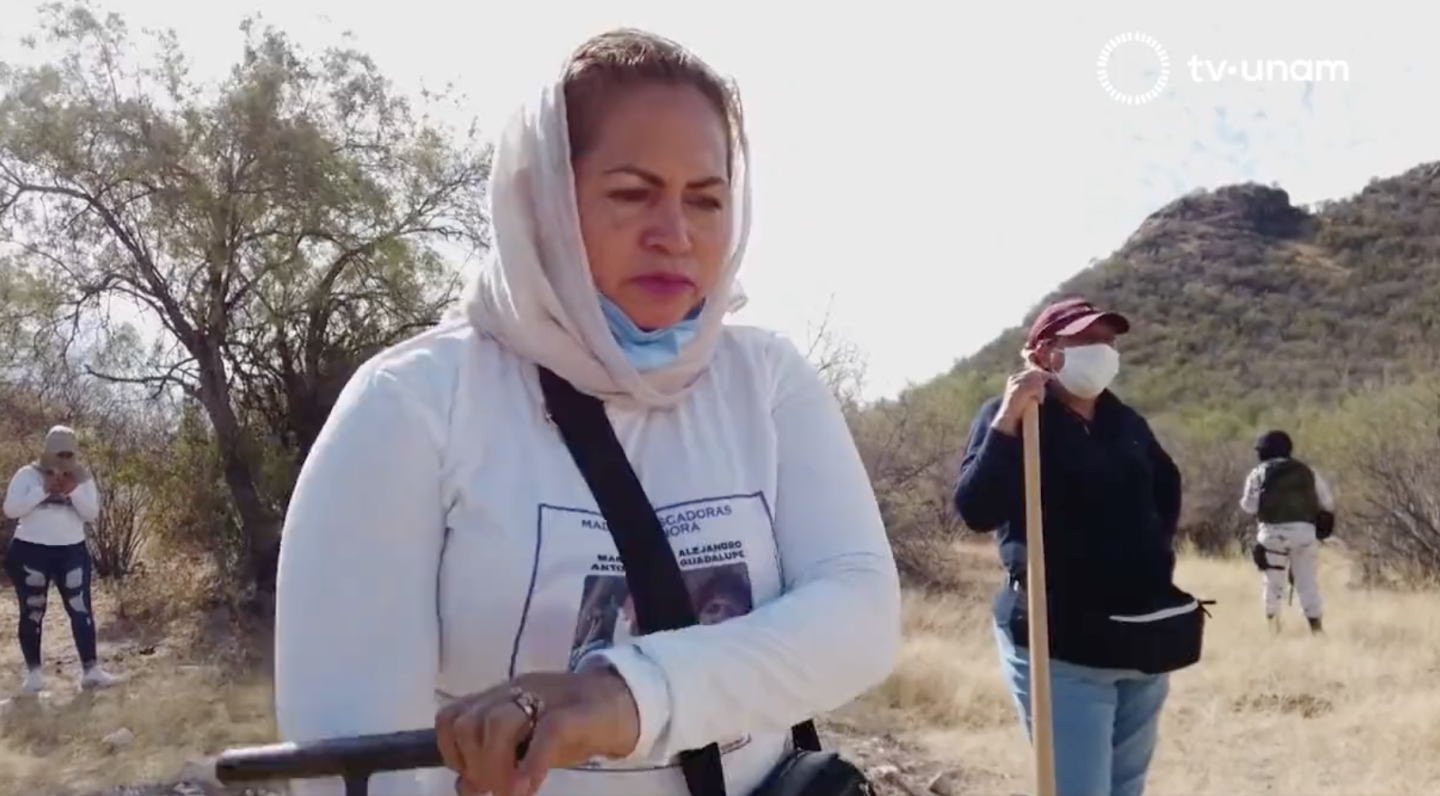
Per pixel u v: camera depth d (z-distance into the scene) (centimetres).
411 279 1339
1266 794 654
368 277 1327
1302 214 4956
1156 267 4747
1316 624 1085
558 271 145
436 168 1357
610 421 148
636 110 148
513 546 139
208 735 776
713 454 153
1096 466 385
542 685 120
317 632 134
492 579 138
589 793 140
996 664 962
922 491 1572
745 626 136
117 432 1384
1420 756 700
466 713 117
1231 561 1730
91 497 970
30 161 1234
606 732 121
